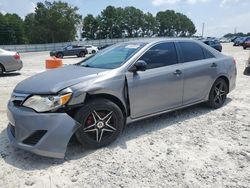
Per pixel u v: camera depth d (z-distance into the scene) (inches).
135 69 158.7
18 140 133.5
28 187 115.3
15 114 133.6
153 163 133.4
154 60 171.2
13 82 371.9
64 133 130.6
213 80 207.6
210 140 159.0
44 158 138.6
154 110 170.6
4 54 434.0
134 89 156.9
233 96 263.3
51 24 3277.6
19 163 134.4
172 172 125.1
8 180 120.2
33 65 689.0
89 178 121.2
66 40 3339.1
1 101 256.7
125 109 156.3
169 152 144.3
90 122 142.2
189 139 160.7
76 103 135.3
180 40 193.0
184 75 183.5
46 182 118.6
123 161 135.4
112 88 147.5
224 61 218.8
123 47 182.2
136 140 159.5
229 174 123.1
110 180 119.5
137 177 121.6
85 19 3961.6
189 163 133.0
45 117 128.6
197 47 203.0
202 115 203.0
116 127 151.3
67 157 139.2
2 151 147.2
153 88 165.9
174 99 181.2
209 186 114.3
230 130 173.8
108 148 148.7
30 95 135.0
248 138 161.3
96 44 2501.2
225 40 3203.7
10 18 3533.5
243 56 805.2
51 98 130.6
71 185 116.3
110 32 4072.3
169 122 188.5
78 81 140.9
